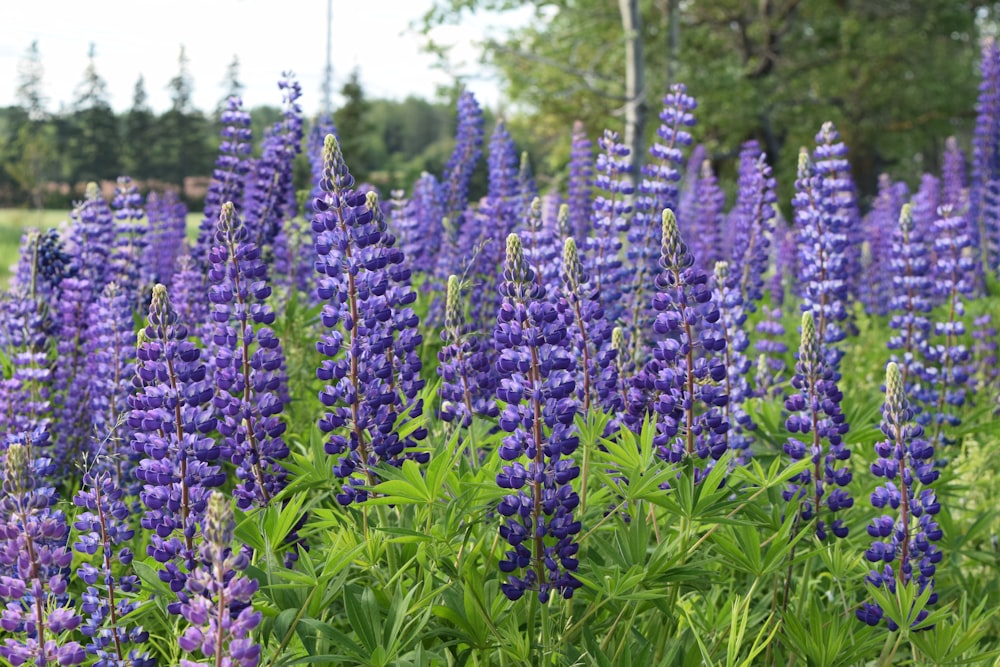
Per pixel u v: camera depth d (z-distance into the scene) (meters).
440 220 9.25
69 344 6.22
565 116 34.25
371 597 3.42
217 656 2.74
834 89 37.97
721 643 4.01
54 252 6.83
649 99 27.05
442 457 3.54
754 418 5.56
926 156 42.16
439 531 3.61
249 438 4.02
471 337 4.79
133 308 7.15
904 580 4.16
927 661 4.16
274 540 3.63
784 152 38.03
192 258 7.20
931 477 4.16
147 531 4.57
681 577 3.78
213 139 73.94
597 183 6.53
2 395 5.21
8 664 3.14
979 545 5.82
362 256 3.88
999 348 9.20
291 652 3.53
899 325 7.29
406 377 4.24
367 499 3.89
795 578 4.95
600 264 6.01
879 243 11.38
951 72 39.59
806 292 6.67
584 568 3.92
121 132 75.06
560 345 3.65
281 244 8.35
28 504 3.13
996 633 4.92
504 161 8.13
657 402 4.18
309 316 7.11
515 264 3.55
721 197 9.31
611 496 4.34
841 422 4.49
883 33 39.38
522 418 3.59
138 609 3.72
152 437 3.54
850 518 5.16
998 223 11.93
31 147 46.53
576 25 20.77
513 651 3.55
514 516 3.72
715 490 3.81
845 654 3.89
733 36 39.41
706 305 4.38
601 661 3.56
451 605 3.70
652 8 33.22
